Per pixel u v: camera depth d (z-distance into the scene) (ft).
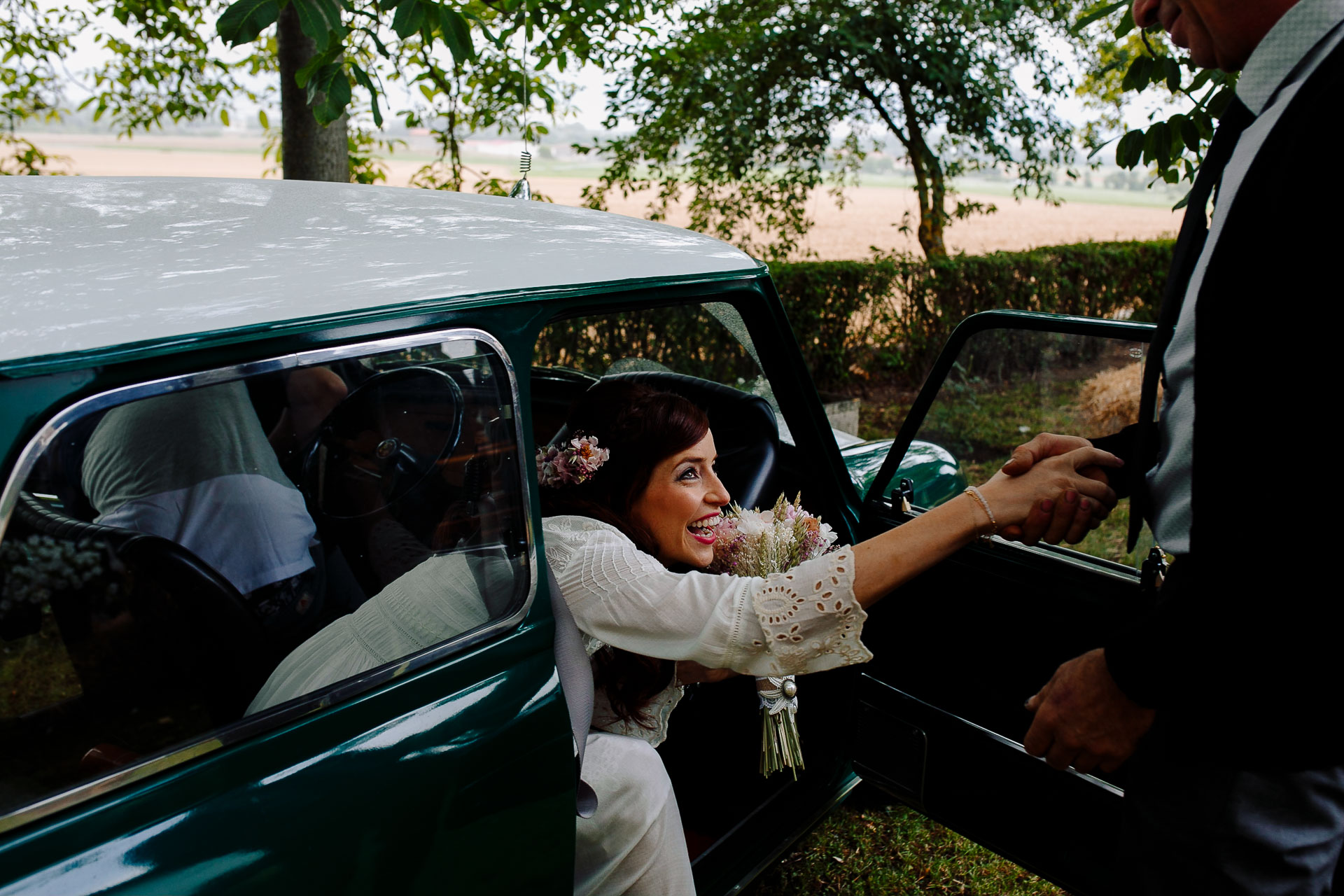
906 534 4.77
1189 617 3.44
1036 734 4.25
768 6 23.98
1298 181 3.18
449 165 19.47
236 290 3.72
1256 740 3.36
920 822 8.70
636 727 5.62
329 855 3.62
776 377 6.57
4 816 3.05
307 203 5.23
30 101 20.72
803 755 7.32
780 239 26.50
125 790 3.27
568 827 4.48
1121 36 8.49
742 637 4.61
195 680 3.58
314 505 3.94
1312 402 3.16
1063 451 5.08
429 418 4.14
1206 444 3.46
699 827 7.06
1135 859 4.33
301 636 3.87
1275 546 3.22
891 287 24.29
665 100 22.61
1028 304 26.91
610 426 5.45
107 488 3.37
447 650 4.09
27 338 3.16
